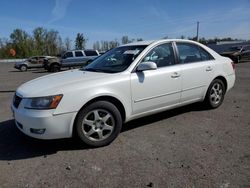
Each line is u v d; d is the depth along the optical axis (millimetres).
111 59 5234
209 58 6027
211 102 6098
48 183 3309
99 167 3660
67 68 24547
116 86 4418
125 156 3969
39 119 3889
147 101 4824
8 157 4070
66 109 3992
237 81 11375
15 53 75812
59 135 4031
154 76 4855
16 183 3332
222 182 3203
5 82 15227
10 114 6527
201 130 4945
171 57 5281
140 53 4902
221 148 4137
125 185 3209
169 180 3281
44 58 28625
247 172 3408
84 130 4215
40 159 3971
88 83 4234
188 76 5402
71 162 3838
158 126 5223
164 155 3957
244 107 6496
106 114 4359
